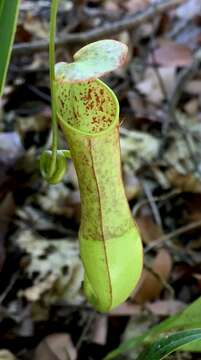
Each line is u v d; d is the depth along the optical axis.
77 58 0.41
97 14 1.05
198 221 0.73
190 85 0.91
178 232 0.71
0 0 0.35
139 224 0.71
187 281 0.67
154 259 0.67
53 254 0.67
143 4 1.08
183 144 0.83
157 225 0.71
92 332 0.61
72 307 0.63
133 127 0.86
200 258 0.70
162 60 0.93
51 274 0.65
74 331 0.61
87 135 0.41
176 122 0.86
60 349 0.59
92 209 0.44
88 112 0.44
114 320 0.62
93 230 0.44
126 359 0.59
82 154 0.42
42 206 0.73
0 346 0.60
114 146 0.42
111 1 1.09
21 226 0.70
